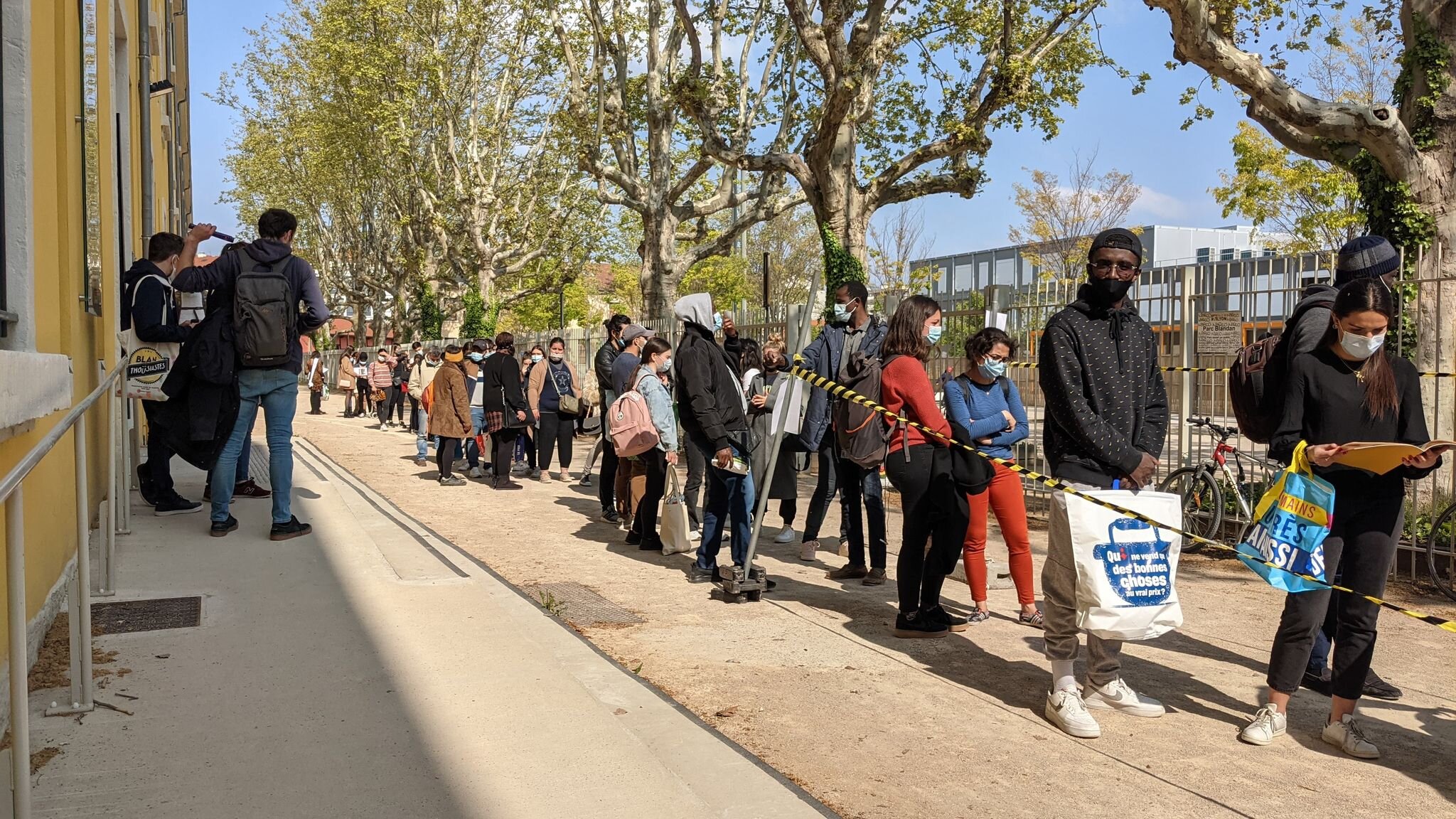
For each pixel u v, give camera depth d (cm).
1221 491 921
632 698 438
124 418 689
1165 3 942
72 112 569
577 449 1805
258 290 646
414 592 561
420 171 3528
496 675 428
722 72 2112
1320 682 506
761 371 1029
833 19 1362
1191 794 380
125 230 911
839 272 1477
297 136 4041
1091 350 432
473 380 1389
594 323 4953
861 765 402
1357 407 419
